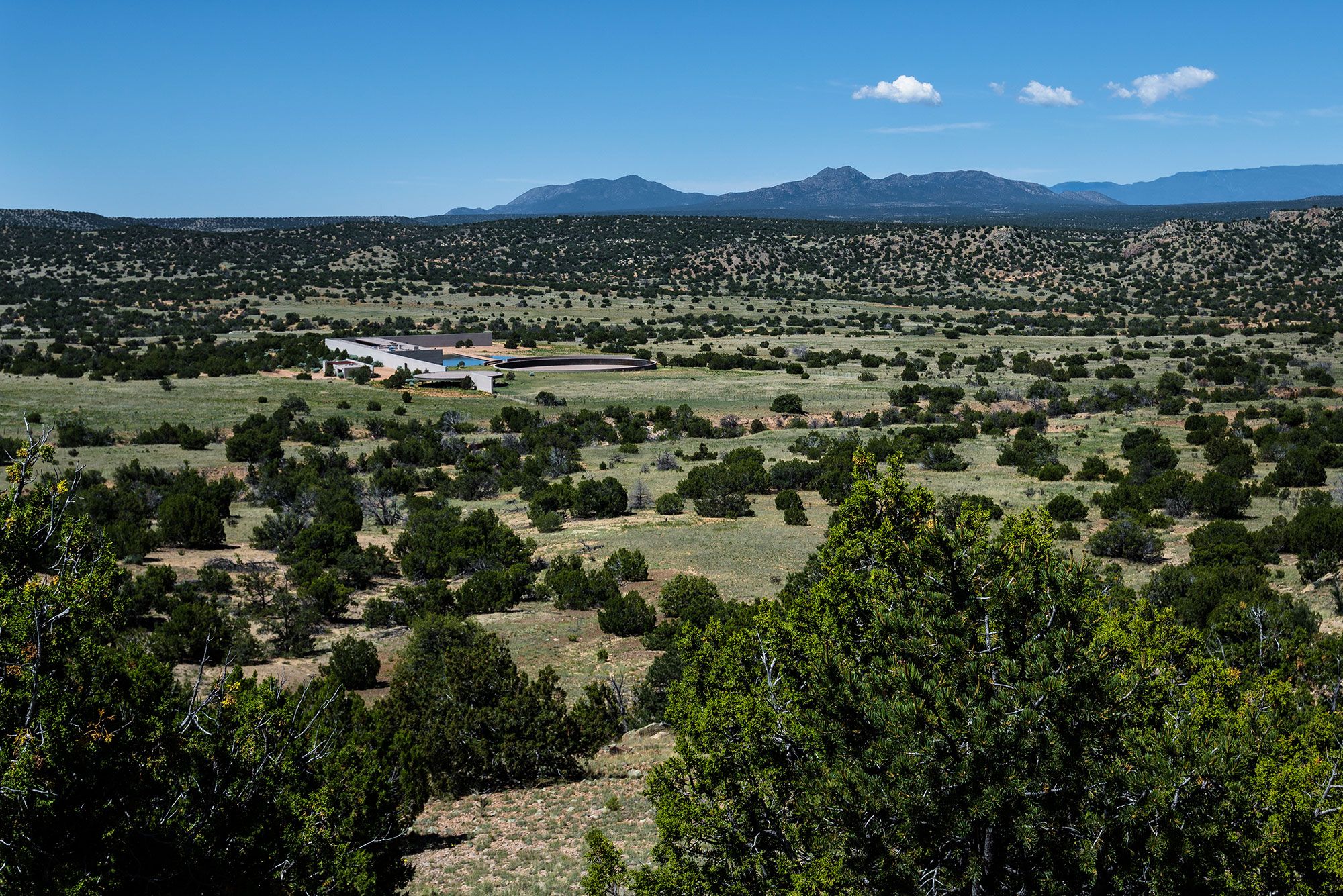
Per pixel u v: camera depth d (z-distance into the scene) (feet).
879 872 31.22
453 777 70.85
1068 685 31.09
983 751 30.07
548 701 72.90
